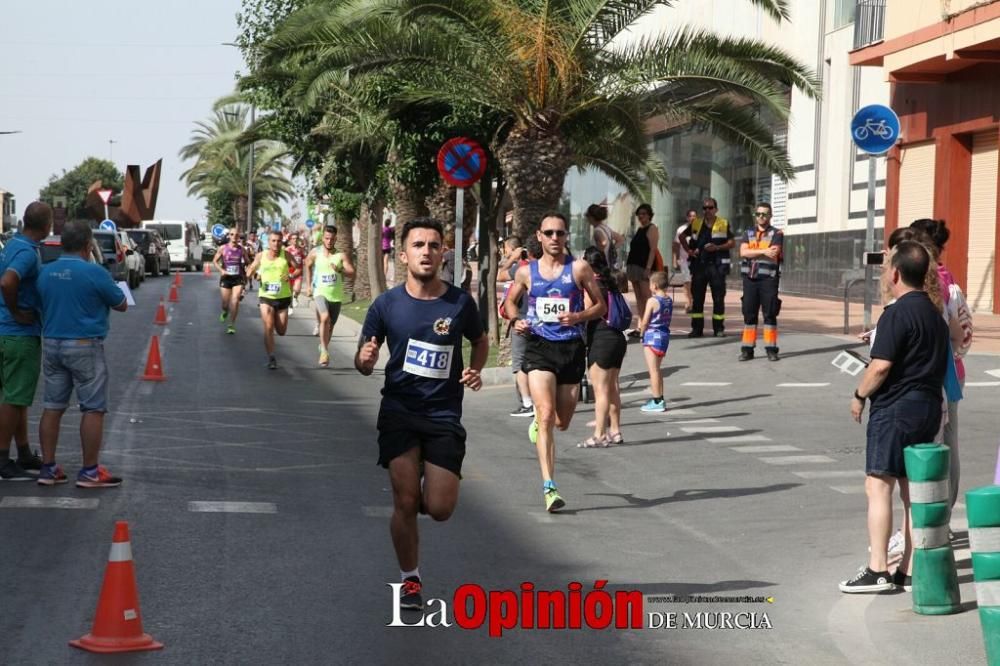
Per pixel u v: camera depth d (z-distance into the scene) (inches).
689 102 946.1
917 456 318.0
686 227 992.2
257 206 4249.5
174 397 743.7
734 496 483.5
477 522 429.4
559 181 898.7
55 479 466.9
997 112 1176.2
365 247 1887.3
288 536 397.7
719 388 784.9
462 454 318.0
